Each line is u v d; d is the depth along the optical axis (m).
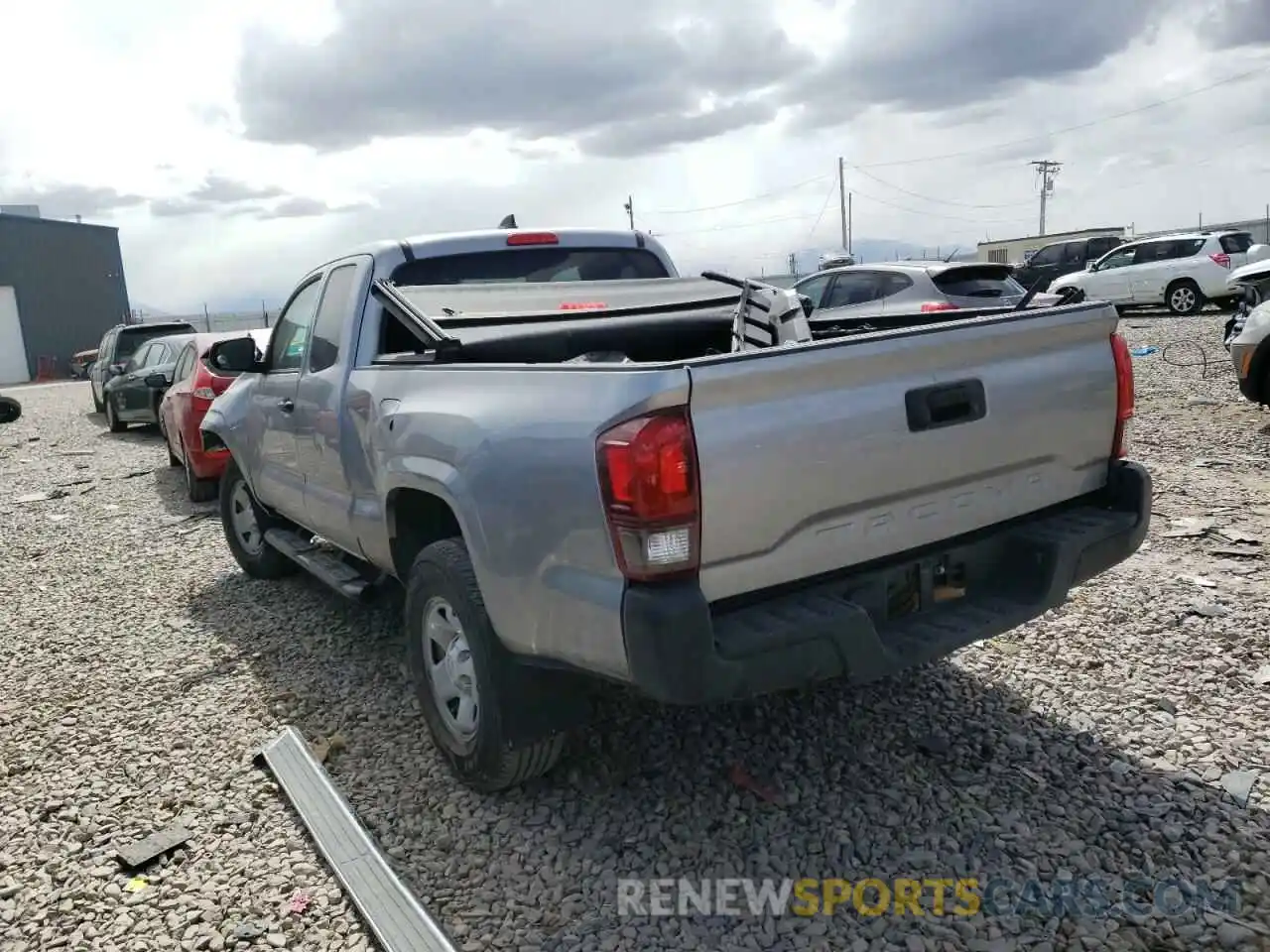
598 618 2.75
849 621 2.81
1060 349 3.45
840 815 3.31
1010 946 2.67
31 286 41.53
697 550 2.65
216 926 2.96
